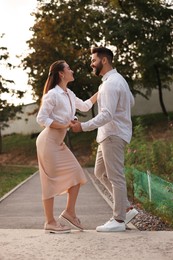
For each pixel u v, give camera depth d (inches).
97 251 205.3
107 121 243.3
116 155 248.5
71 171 249.4
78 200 489.1
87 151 1747.0
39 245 217.8
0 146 2033.7
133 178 482.9
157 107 1916.8
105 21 1772.9
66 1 1841.8
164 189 348.2
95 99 272.4
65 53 1808.6
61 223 273.3
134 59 1800.0
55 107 247.1
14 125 2321.6
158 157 540.1
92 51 257.8
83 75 1779.0
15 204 462.3
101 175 262.4
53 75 251.9
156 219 343.0
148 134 1486.2
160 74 1808.6
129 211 256.8
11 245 218.2
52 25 1834.4
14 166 1584.6
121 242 221.8
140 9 1716.3
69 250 207.8
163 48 1694.1
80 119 2026.3
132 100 262.2
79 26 1843.0
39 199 510.0
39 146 249.1
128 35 1686.8
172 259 191.6
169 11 1705.2
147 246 213.3
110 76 252.4
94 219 346.9
